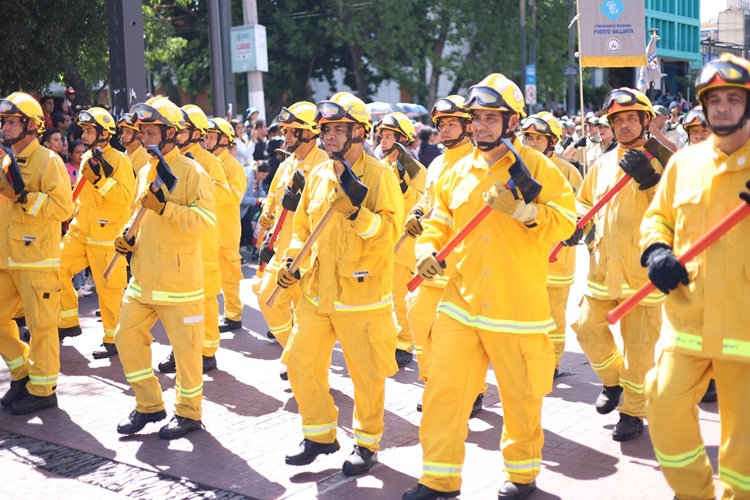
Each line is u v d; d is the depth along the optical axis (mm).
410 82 32906
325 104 4887
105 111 7945
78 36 14570
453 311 4508
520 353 4410
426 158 13680
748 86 3471
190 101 36500
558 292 6926
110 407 6523
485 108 4297
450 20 33469
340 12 31531
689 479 3803
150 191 5371
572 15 34219
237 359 7922
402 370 7438
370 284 4973
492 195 4191
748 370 3604
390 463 5293
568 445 5523
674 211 3854
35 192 6184
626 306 3887
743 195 3377
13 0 13281
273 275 6883
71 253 7992
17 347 6492
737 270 3574
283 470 5227
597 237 5699
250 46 18203
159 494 4906
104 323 7973
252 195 13773
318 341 5102
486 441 5676
